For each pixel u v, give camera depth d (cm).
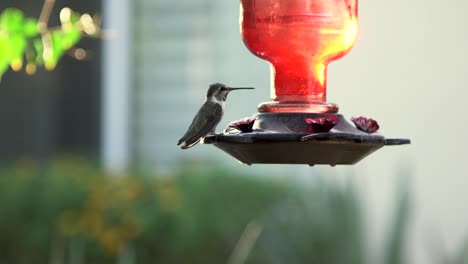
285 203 1296
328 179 1352
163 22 1541
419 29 1386
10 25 758
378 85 1398
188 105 1534
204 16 1526
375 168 1395
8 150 1628
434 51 1381
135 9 1552
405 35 1391
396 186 1271
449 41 1377
